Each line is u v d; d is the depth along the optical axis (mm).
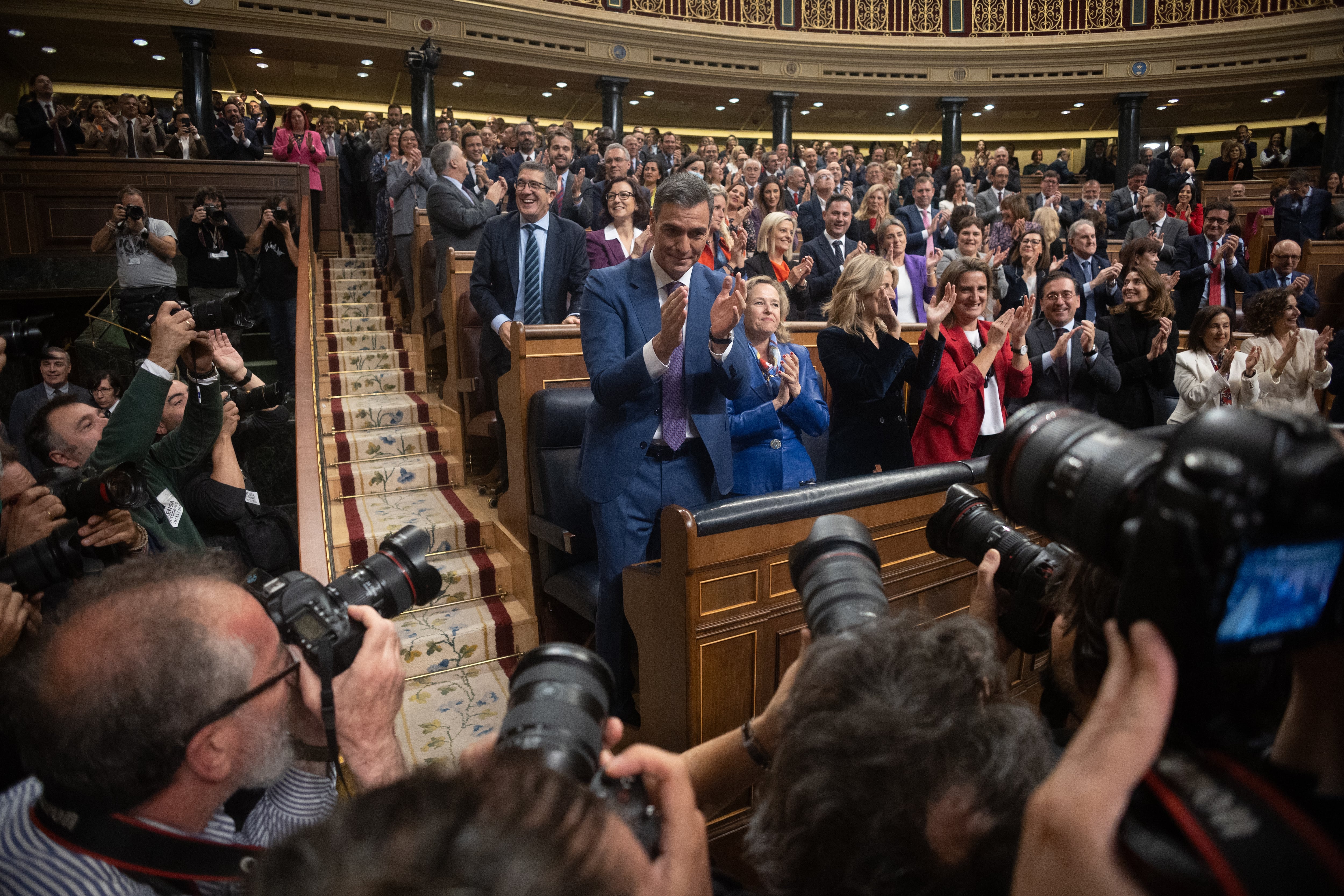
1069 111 14945
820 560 930
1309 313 5852
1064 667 908
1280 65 12812
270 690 779
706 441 2166
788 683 925
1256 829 410
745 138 16156
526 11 11938
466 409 3980
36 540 1530
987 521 1235
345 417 4340
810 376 2662
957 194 7633
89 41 11086
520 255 3539
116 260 6551
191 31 10492
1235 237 5668
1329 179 9836
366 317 6203
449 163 4445
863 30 13609
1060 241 5723
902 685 650
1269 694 570
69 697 676
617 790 646
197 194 5371
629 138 7430
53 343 7238
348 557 3236
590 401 2838
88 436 2061
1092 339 3309
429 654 2850
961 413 2775
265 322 5562
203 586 786
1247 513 409
